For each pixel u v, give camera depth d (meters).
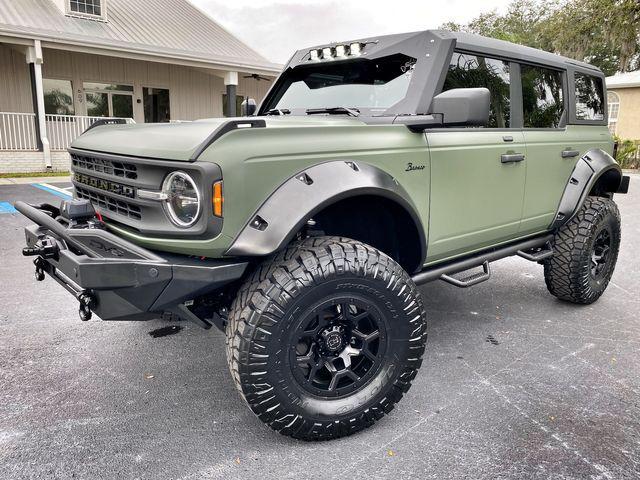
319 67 3.54
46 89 14.95
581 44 28.33
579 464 2.22
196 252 2.17
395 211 2.71
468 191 3.10
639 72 22.28
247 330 2.13
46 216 2.39
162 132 2.46
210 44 17.88
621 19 25.08
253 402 2.19
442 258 3.12
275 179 2.22
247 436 2.43
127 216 2.46
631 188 13.09
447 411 2.65
